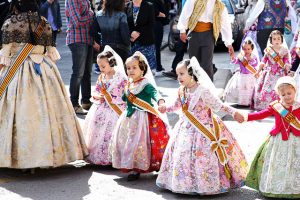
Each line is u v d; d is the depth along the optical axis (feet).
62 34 75.10
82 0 30.32
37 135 21.25
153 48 34.68
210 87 20.13
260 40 38.88
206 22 31.27
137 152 21.33
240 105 34.88
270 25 38.40
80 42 30.66
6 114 21.44
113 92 22.99
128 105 21.70
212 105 19.97
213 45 31.71
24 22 21.88
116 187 20.89
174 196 19.94
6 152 21.11
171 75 43.27
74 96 31.30
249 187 20.38
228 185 19.81
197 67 20.12
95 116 23.22
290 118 19.24
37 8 22.39
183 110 20.26
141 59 21.50
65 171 22.80
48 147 21.21
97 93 23.56
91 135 23.15
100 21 29.86
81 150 22.48
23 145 21.13
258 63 34.45
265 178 19.40
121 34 29.55
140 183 21.34
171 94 37.04
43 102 21.52
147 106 21.47
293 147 19.15
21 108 21.31
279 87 19.38
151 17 34.17
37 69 21.79
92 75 44.29
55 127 21.61
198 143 19.72
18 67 21.71
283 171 19.07
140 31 33.99
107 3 29.60
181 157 19.79
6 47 21.75
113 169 23.09
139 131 21.36
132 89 21.50
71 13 30.27
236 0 60.85
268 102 33.27
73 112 22.54
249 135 27.43
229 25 31.91
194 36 31.55
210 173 19.56
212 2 31.01
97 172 22.71
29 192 20.40
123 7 29.89
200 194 19.58
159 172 20.57
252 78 34.42
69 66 49.73
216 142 19.74
